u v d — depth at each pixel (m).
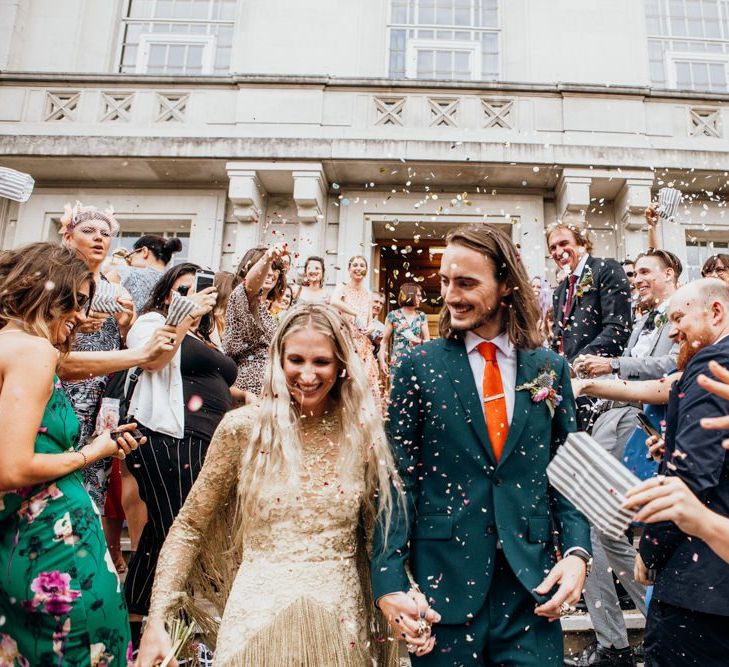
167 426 2.50
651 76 9.08
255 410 1.80
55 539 1.59
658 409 2.46
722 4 9.40
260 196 7.88
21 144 7.64
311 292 5.32
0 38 8.41
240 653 1.45
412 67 8.91
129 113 7.95
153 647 1.56
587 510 1.23
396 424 1.74
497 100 7.84
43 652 1.54
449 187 7.89
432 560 1.61
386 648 1.72
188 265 3.08
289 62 8.37
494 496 1.62
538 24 8.49
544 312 3.81
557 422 1.77
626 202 7.44
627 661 2.64
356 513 1.65
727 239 7.84
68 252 1.88
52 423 1.68
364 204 7.87
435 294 9.10
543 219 7.79
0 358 1.58
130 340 2.67
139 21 9.12
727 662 1.52
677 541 1.62
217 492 1.75
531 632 1.55
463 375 1.72
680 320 1.90
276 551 1.57
